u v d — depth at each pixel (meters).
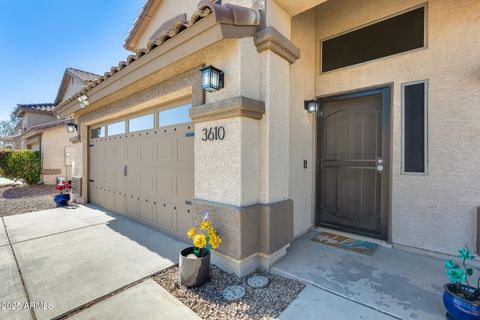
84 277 2.89
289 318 2.11
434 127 3.31
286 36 3.37
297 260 3.21
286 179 3.44
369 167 4.02
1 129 53.16
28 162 12.80
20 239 4.25
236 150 2.87
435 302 2.28
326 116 4.52
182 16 6.25
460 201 3.13
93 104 6.12
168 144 4.63
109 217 5.86
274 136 3.16
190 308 2.28
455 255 3.15
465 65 3.10
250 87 3.00
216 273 2.96
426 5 3.39
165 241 4.18
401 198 3.58
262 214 3.03
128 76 4.31
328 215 4.50
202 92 3.39
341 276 2.79
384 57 3.75
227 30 2.66
